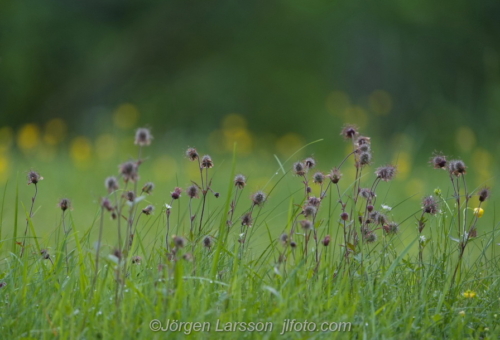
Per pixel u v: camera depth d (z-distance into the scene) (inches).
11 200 458.6
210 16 995.3
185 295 165.3
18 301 172.9
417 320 173.5
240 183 203.5
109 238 319.6
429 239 203.8
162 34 995.3
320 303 167.9
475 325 178.5
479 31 940.0
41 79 1037.8
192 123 911.0
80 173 569.0
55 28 1016.2
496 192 482.6
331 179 197.8
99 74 987.3
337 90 925.8
